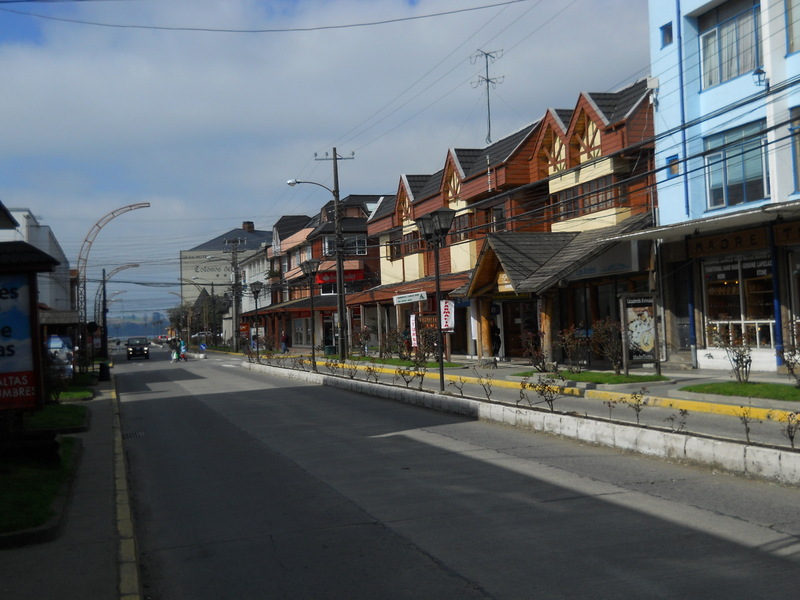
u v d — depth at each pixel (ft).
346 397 71.15
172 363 185.57
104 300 211.00
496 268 96.58
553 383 69.21
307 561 21.95
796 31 63.05
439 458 37.22
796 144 63.26
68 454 38.96
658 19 77.71
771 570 19.10
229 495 31.53
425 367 93.35
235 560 22.49
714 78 72.02
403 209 148.87
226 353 236.84
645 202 85.76
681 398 55.21
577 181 95.66
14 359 31.53
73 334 139.44
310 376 93.04
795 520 23.44
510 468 33.73
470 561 21.03
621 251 81.15
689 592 17.87
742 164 68.54
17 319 31.65
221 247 385.91
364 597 18.79
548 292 86.28
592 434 38.60
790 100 63.16
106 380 109.29
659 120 78.28
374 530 24.79
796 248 63.82
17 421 35.86
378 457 38.40
